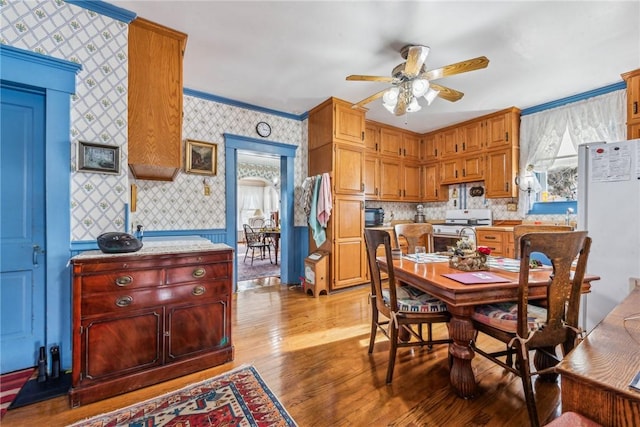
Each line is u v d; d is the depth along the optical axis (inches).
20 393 62.3
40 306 73.2
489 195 159.9
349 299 133.7
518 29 85.2
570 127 133.5
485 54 98.7
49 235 69.8
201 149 132.3
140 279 66.4
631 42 91.1
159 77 84.8
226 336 77.5
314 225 144.3
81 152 72.5
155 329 67.9
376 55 100.4
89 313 61.1
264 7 77.0
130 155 80.7
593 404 23.6
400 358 79.6
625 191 76.5
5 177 69.8
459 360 62.7
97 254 65.4
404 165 192.1
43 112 72.2
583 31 85.9
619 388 22.2
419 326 82.7
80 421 54.8
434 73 86.6
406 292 76.8
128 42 80.4
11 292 70.7
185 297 71.8
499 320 58.9
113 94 77.3
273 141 154.9
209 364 74.2
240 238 394.9
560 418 24.0
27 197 71.7
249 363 76.6
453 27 84.9
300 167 165.3
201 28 85.7
